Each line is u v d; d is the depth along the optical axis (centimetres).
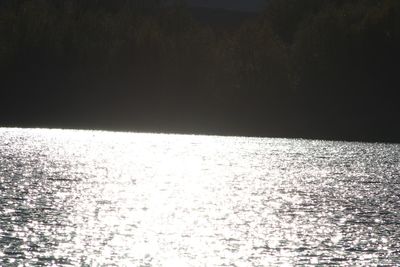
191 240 6906
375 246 6719
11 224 7200
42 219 7562
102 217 7944
